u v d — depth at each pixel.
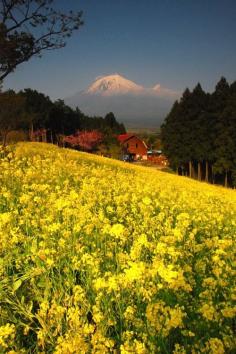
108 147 98.12
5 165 16.44
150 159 110.50
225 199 24.59
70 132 105.44
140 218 10.91
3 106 31.19
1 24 22.56
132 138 119.00
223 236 10.75
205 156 70.06
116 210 11.66
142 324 4.41
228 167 64.00
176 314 4.08
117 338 4.50
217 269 5.63
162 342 4.09
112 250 7.30
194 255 7.87
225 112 65.56
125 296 5.12
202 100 77.50
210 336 4.26
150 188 18.78
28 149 34.47
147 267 5.49
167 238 7.44
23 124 80.88
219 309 4.87
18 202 10.88
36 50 23.94
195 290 5.77
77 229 7.29
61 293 5.10
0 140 36.00
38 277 5.91
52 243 6.74
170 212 12.80
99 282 4.91
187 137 73.69
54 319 4.46
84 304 4.89
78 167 22.31
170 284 4.89
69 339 3.94
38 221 8.24
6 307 5.02
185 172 80.44
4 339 4.00
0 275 5.69
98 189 14.57
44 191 12.14
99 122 130.88
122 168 38.88
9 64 23.52
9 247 6.38
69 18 23.98
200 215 13.21
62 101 109.25
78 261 5.92
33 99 94.94
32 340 4.65
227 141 63.66
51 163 20.95
